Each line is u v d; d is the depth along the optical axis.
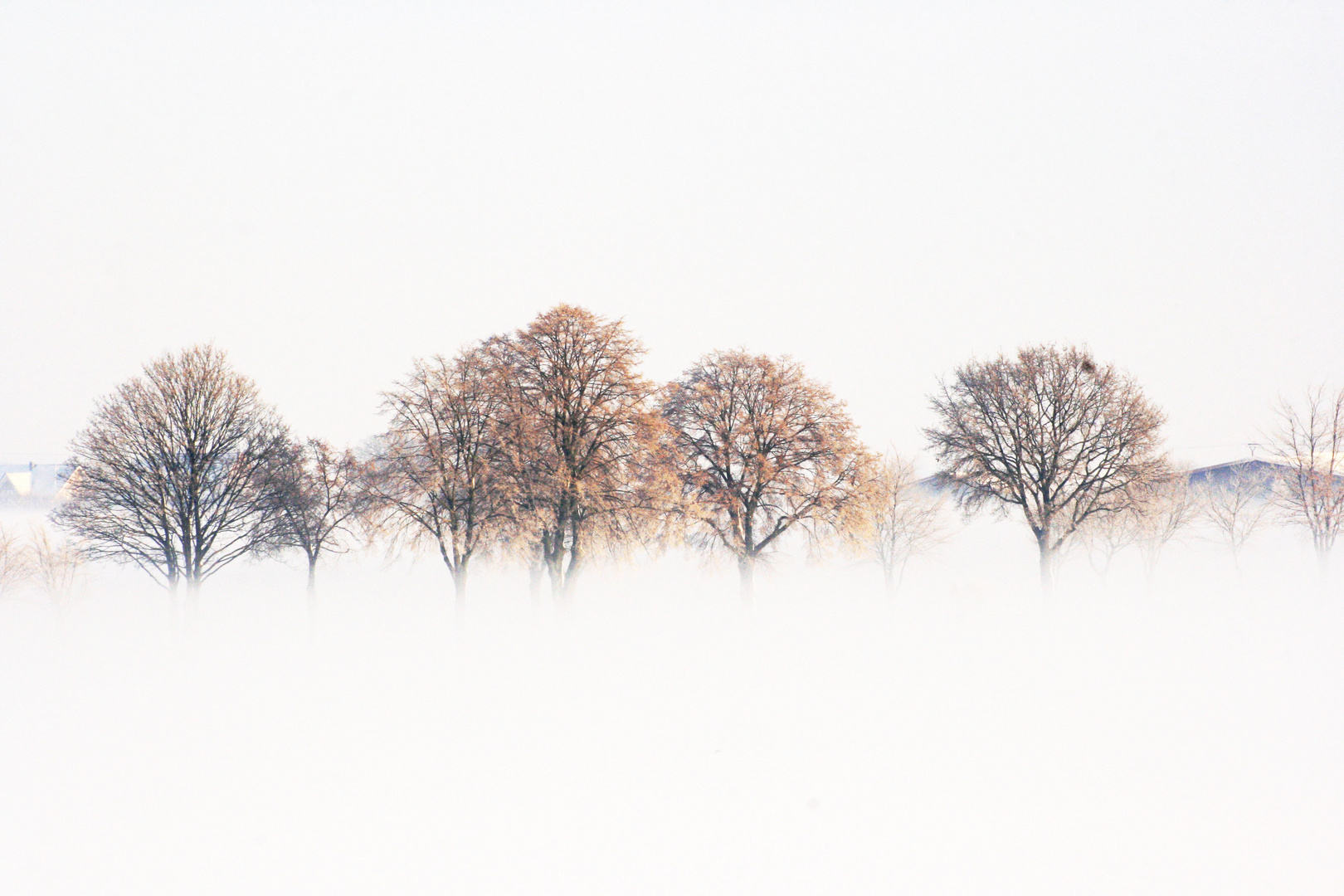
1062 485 42.06
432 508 35.06
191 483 37.00
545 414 36.12
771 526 40.72
